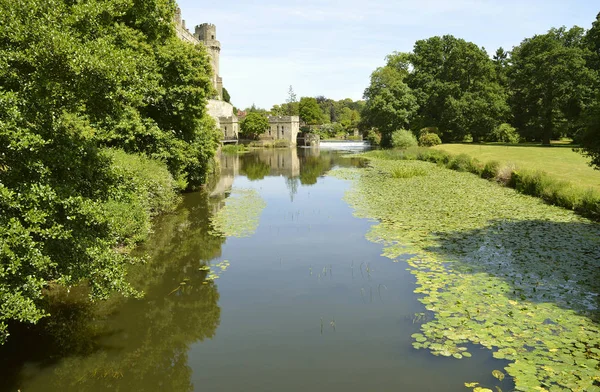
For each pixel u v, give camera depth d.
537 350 6.07
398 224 14.40
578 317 7.11
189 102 19.84
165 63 18.95
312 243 12.61
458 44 55.94
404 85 57.22
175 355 6.49
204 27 71.44
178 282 9.58
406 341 6.70
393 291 8.75
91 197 6.45
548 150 37.38
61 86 5.63
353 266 10.41
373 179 27.36
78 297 8.71
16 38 5.16
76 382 5.82
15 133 4.87
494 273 9.35
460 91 54.31
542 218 14.59
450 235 12.73
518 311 7.37
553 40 49.53
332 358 6.30
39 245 5.38
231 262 10.97
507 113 53.81
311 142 80.62
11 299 4.78
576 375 5.43
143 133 17.69
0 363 6.31
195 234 13.77
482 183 23.83
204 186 25.25
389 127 57.50
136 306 8.30
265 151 64.19
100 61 5.57
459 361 6.03
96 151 6.47
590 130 11.80
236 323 7.54
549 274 9.18
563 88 43.50
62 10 6.04
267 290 9.05
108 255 6.33
